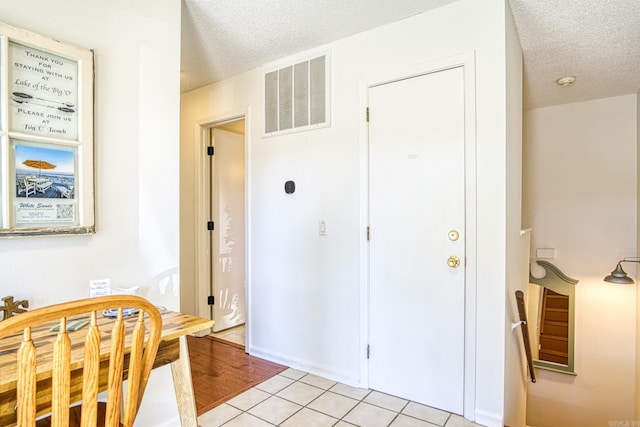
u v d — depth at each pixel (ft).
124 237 5.71
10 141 4.41
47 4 4.82
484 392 6.48
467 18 6.68
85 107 5.12
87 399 3.02
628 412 11.84
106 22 5.48
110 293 5.39
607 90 11.53
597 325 12.35
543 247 13.24
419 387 7.27
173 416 6.29
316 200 8.73
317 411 6.97
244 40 8.32
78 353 3.50
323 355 8.61
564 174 12.98
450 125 6.91
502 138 6.33
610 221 12.21
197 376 8.57
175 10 6.48
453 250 6.87
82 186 5.10
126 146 5.74
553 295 13.03
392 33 7.55
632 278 11.84
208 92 11.12
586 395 12.46
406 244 7.42
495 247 6.39
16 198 4.46
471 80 6.63
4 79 4.35
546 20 7.29
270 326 9.68
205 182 11.56
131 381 3.38
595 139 12.46
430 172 7.13
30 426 2.77
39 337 3.96
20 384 2.73
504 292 6.30
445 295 6.95
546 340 13.10
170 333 4.21
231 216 12.37
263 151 9.81
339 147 8.34
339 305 8.34
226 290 12.22
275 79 9.46
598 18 7.20
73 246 5.09
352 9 7.03
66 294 5.00
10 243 4.48
